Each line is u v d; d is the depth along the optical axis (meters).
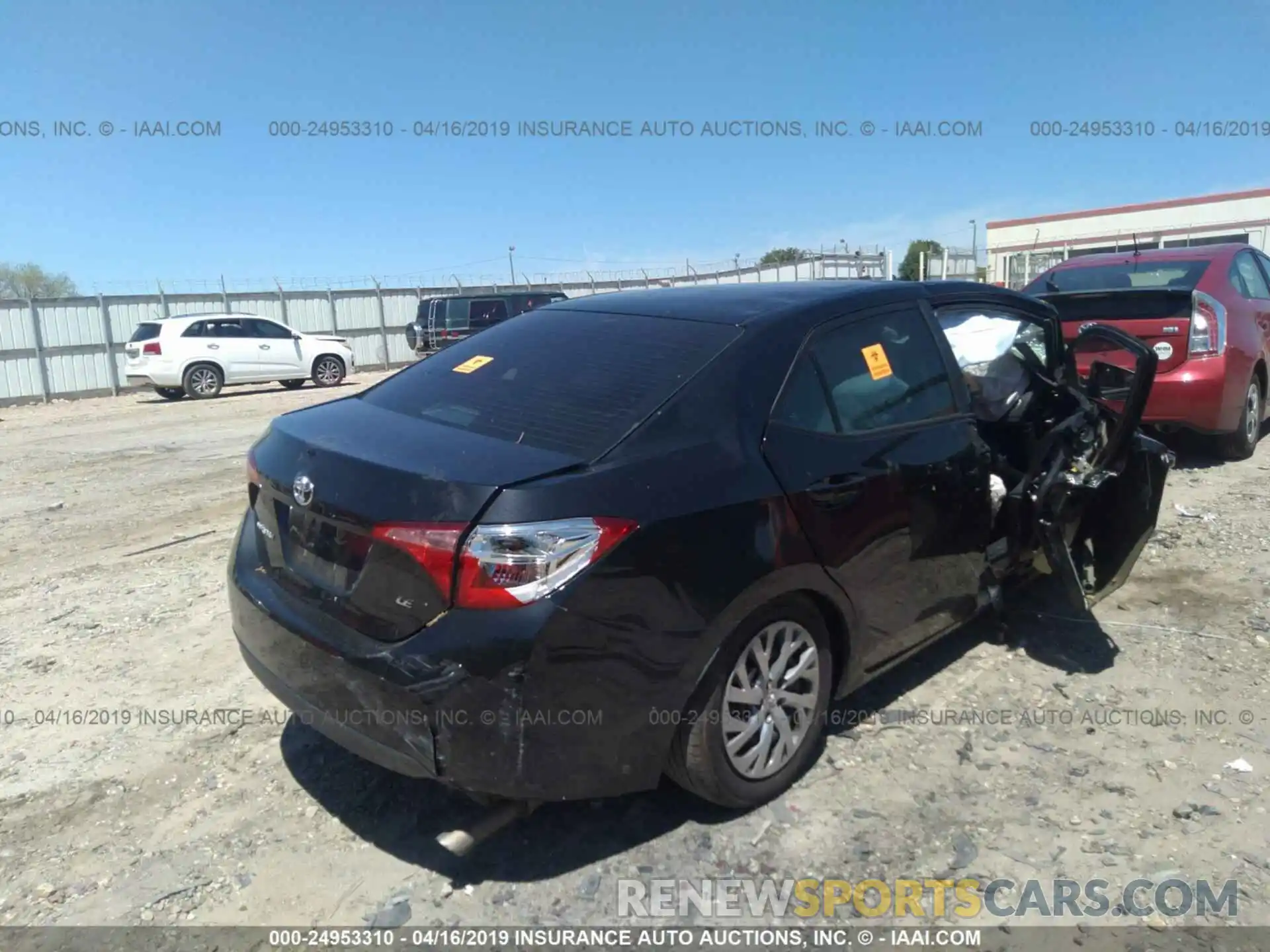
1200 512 6.24
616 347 3.44
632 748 2.72
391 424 3.21
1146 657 4.23
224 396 19.92
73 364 22.38
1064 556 3.96
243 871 2.96
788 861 2.94
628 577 2.64
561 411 3.09
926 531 3.57
